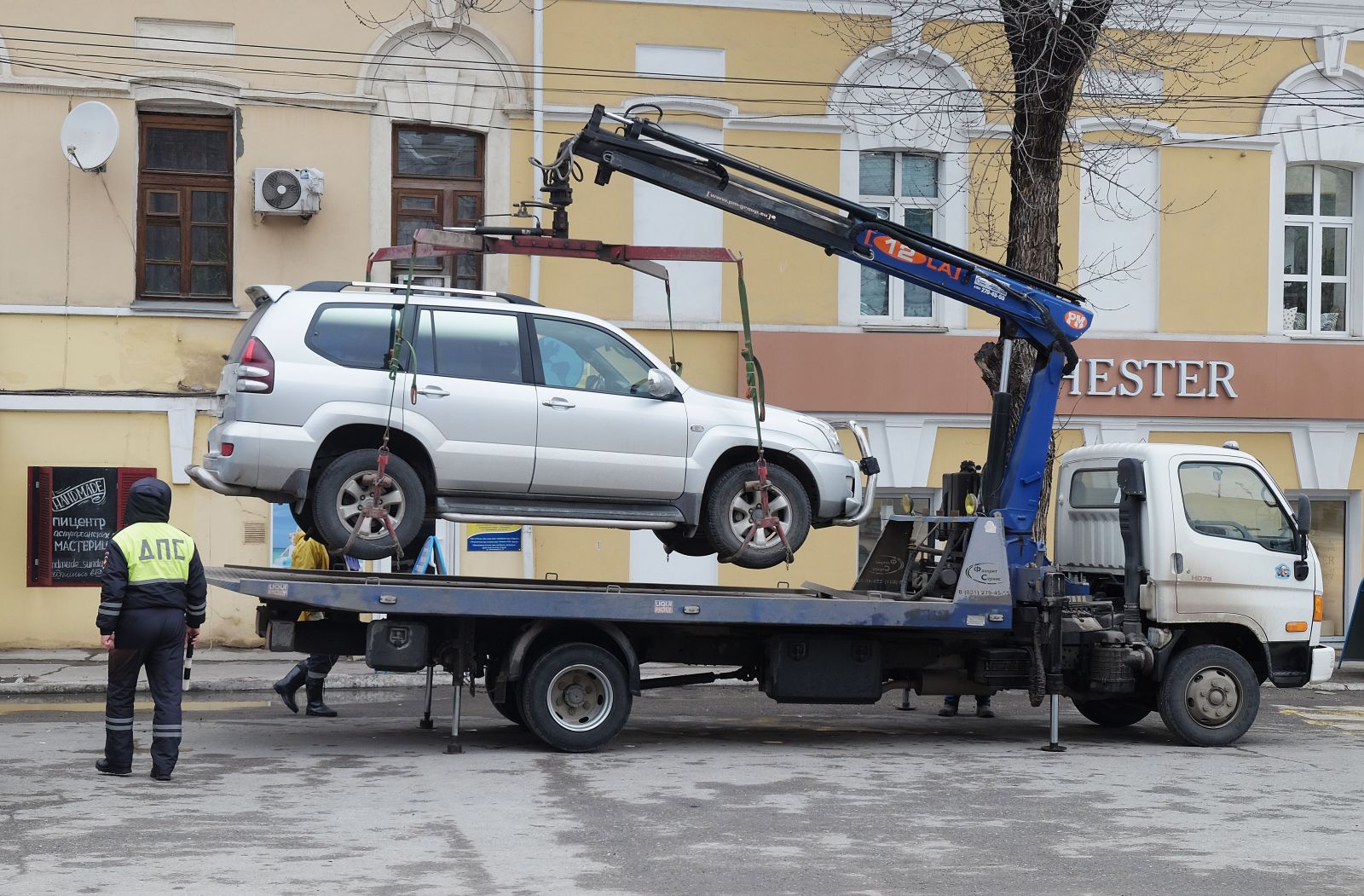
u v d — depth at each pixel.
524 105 17.58
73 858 6.85
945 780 9.50
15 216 16.45
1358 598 16.36
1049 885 6.70
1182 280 18.80
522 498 10.21
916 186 18.53
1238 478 11.73
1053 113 14.37
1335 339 19.28
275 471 9.59
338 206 17.16
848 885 6.61
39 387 16.47
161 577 8.94
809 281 18.03
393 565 11.83
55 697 13.96
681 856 7.12
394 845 7.23
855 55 18.06
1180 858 7.30
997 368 14.15
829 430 11.17
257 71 17.00
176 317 16.72
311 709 12.45
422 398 9.89
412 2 17.28
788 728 12.16
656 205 17.75
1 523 16.31
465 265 17.62
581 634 10.42
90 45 16.61
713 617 10.28
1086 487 12.30
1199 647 11.46
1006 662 11.16
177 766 9.55
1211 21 18.75
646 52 17.75
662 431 10.45
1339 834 7.96
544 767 9.67
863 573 12.19
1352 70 19.06
